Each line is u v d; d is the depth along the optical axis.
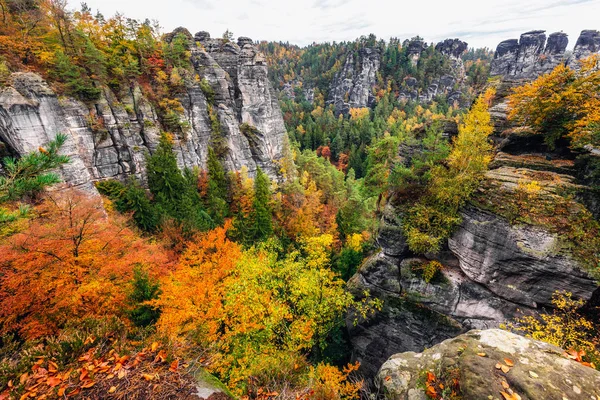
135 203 34.38
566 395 5.19
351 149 98.94
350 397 14.59
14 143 29.77
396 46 194.25
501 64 139.75
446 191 17.53
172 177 41.19
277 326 16.77
